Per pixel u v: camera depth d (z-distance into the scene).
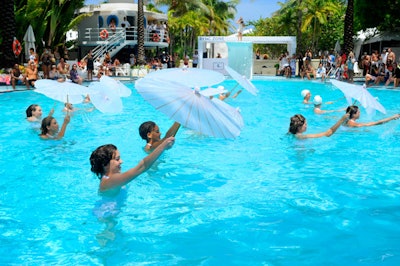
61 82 7.38
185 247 3.40
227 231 3.70
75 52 38.75
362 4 28.64
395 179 5.20
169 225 3.82
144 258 3.22
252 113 11.05
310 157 6.29
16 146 6.90
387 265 3.09
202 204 4.34
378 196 4.60
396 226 3.80
